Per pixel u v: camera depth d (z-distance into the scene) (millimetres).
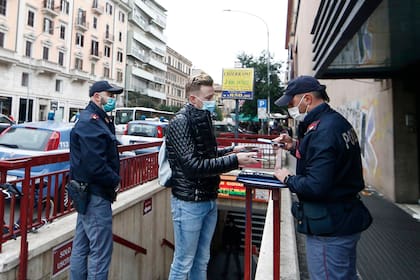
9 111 33125
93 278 2879
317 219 1828
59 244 3492
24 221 2990
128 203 5027
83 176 2861
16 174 4738
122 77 54281
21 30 33625
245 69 14898
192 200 2492
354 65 5348
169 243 7090
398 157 5934
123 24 54250
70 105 41531
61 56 39781
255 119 26172
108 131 2977
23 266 2963
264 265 3143
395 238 4117
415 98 5848
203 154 2453
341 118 1905
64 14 39844
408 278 3006
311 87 1995
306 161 1891
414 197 5789
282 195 6219
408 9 3000
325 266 1845
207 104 2600
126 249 5105
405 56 4766
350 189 1837
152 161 6848
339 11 3461
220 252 12305
